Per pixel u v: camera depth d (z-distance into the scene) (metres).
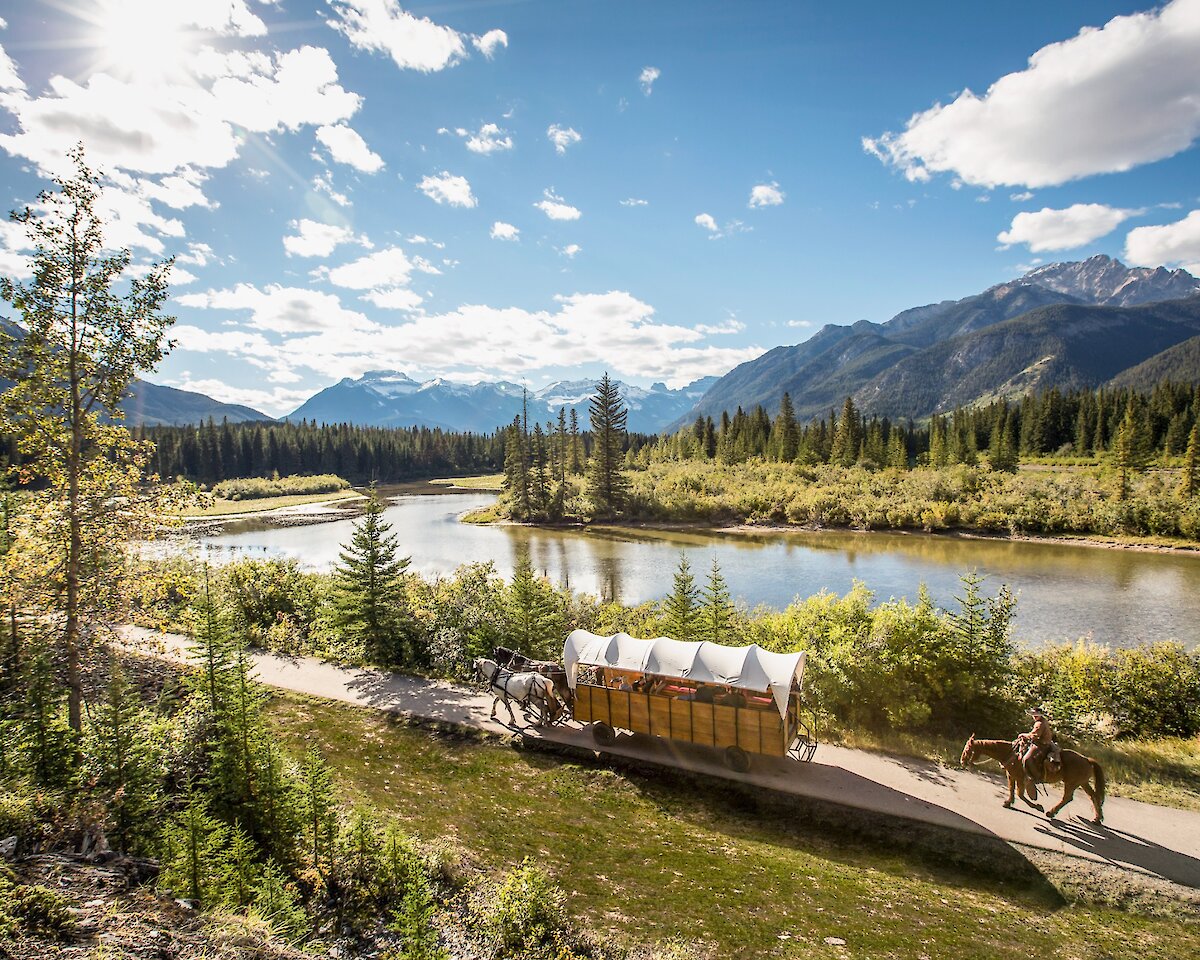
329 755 16.48
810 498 85.81
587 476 104.25
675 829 13.29
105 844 9.34
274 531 85.56
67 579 13.31
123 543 14.15
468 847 12.12
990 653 17.75
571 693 17.48
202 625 13.57
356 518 99.69
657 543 72.81
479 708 19.75
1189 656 20.12
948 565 56.81
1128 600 43.69
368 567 24.77
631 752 16.64
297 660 24.59
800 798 14.20
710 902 10.59
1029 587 47.62
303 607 29.28
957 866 11.91
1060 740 16.94
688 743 17.25
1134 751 16.61
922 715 17.16
